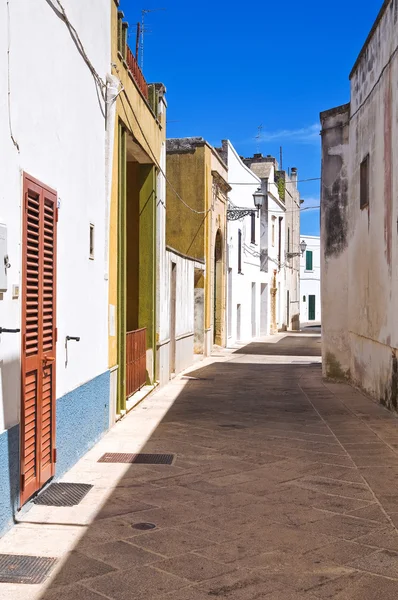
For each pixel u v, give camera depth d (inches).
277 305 1612.9
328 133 610.5
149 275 532.7
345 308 609.0
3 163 194.4
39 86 229.8
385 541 197.2
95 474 271.0
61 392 266.7
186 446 327.9
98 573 172.6
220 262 1031.6
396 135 413.7
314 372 714.2
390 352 436.5
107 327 355.6
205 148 871.1
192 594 161.0
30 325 219.5
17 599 156.9
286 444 334.6
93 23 317.1
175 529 206.2
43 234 234.1
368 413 433.1
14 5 201.9
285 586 165.9
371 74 494.6
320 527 209.2
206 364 809.5
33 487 225.5
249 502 235.1
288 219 1754.4
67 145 270.1
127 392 450.6
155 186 537.3
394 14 419.2
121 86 368.2
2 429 195.0
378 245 469.1
